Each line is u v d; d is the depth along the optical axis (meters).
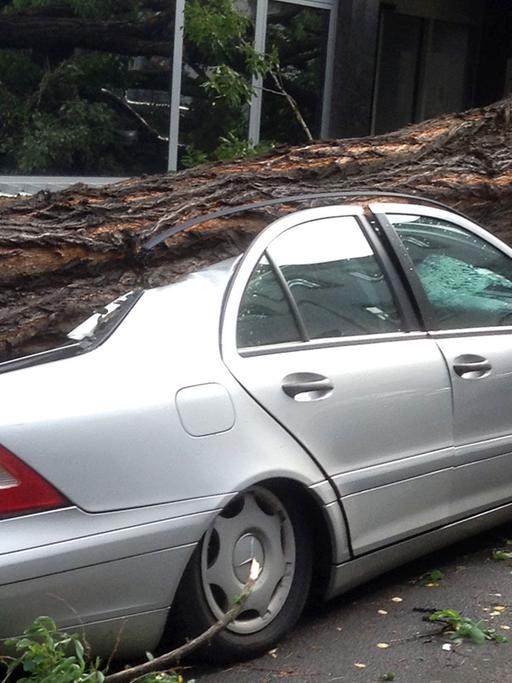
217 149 10.84
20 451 3.45
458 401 4.69
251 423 3.94
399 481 4.42
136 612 3.65
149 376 3.78
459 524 4.79
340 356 4.30
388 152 6.89
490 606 4.57
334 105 13.23
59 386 3.62
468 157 7.04
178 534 3.68
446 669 4.00
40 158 10.92
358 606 4.57
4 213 5.34
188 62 11.77
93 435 3.58
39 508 3.46
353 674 3.95
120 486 3.60
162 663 3.60
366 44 13.24
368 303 4.58
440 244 5.05
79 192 5.64
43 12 10.82
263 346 4.15
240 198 5.67
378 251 4.74
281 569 4.09
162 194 5.77
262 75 10.72
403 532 4.48
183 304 4.11
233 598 3.92
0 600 3.37
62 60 11.02
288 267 4.40
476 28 16.59
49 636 3.35
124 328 3.95
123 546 3.57
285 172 6.29
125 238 5.14
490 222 6.91
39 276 5.08
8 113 10.74
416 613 4.50
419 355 4.57
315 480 4.08
